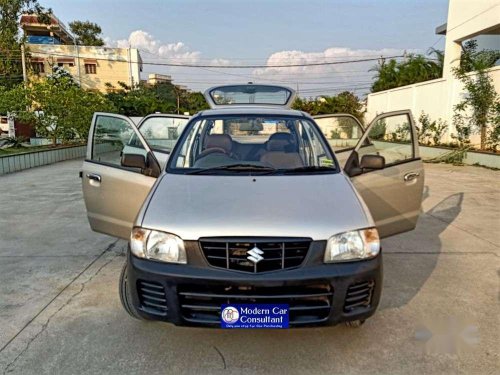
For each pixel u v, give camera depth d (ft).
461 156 38.60
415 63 73.92
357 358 7.53
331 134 15.23
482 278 11.27
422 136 48.98
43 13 103.60
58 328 8.59
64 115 48.14
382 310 9.36
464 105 39.04
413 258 12.89
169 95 129.70
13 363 7.36
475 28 40.04
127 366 7.29
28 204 21.47
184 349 7.82
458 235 15.38
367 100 71.46
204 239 6.83
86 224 17.33
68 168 37.83
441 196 22.82
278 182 8.49
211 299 6.80
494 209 19.70
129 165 10.12
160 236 7.06
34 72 100.58
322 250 6.83
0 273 11.75
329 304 6.79
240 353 7.70
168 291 6.82
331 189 8.21
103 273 11.75
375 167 9.92
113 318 9.04
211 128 10.92
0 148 46.06
